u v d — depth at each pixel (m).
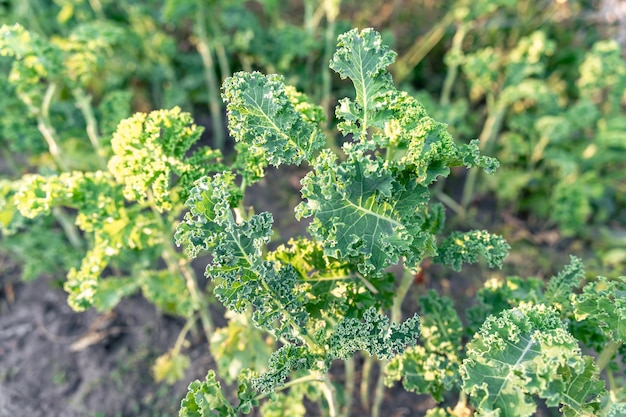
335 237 0.70
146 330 1.39
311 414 1.24
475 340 0.74
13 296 1.46
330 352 0.76
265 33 1.75
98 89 1.72
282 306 0.76
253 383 0.74
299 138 0.76
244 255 0.73
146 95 1.85
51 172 1.07
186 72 1.88
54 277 1.49
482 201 1.72
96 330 1.39
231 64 1.81
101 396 1.29
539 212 1.64
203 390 0.75
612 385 0.86
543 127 1.47
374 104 0.76
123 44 1.64
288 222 1.62
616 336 0.77
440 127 0.72
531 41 1.46
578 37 1.92
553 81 1.83
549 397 0.67
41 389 1.30
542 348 0.70
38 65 1.06
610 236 1.60
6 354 1.35
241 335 1.04
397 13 2.12
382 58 0.76
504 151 1.69
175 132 0.86
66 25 1.72
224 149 1.82
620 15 1.83
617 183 1.69
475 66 1.47
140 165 0.84
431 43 1.86
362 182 0.71
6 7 1.62
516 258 1.56
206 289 1.44
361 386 1.28
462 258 0.83
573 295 0.80
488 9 1.50
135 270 1.22
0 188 1.05
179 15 1.60
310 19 1.66
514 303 0.91
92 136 1.25
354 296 0.82
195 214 0.72
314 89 1.74
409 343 0.75
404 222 0.73
